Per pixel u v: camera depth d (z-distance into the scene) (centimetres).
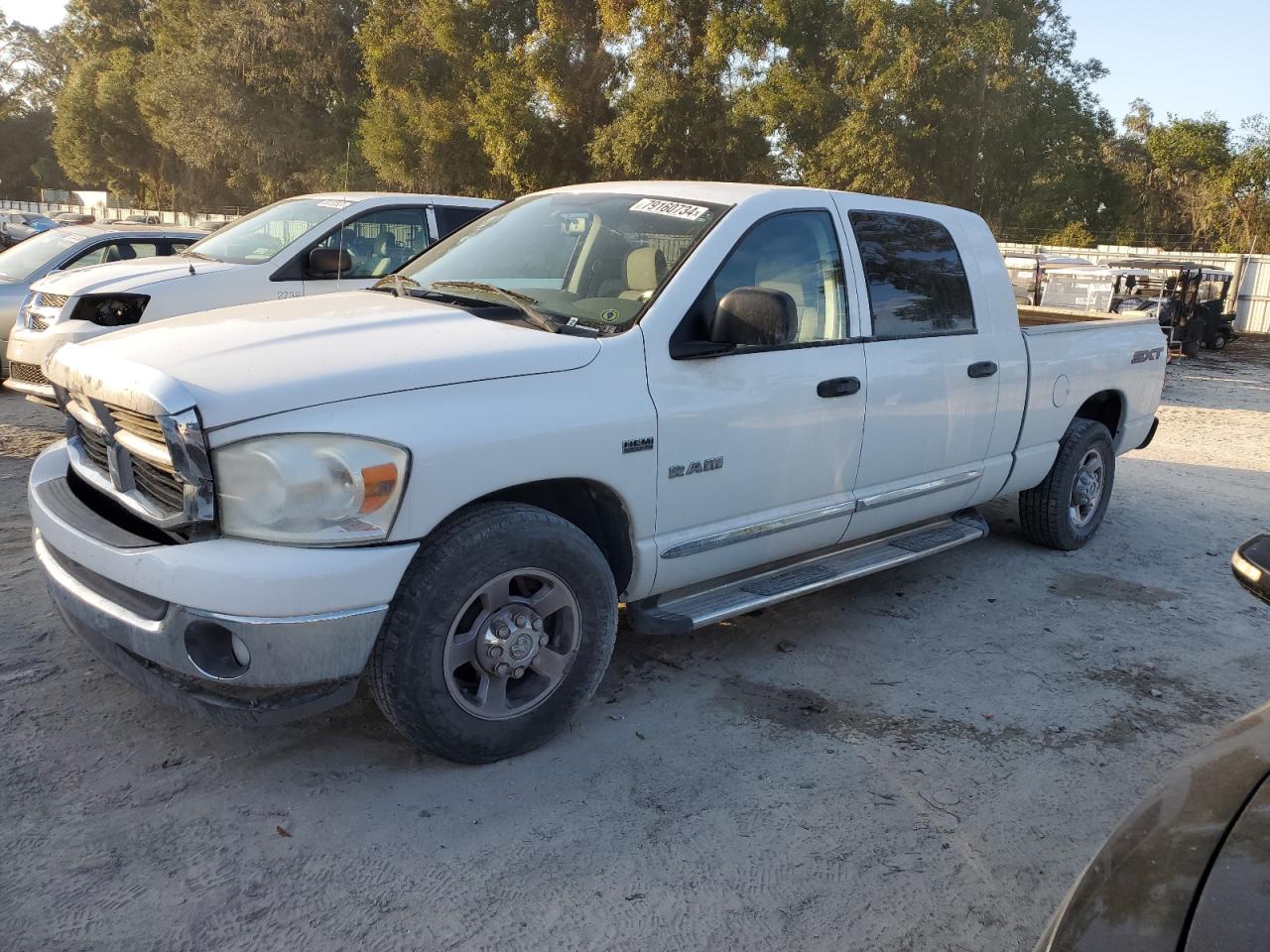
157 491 300
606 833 300
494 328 341
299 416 280
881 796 329
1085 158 3797
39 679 373
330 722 356
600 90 3312
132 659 300
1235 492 796
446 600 299
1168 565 596
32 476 353
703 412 363
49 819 291
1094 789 341
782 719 379
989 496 534
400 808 306
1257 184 4375
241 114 4119
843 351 419
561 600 330
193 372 289
